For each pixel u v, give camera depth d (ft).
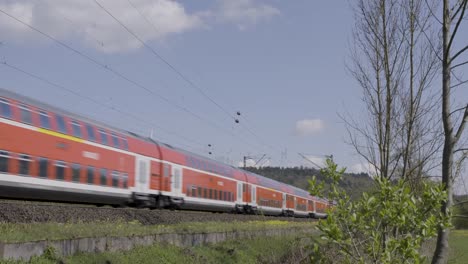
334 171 25.36
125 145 75.72
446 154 25.03
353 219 23.70
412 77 43.29
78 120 65.26
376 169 47.34
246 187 133.90
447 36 25.91
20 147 54.03
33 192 55.98
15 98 54.90
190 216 80.69
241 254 60.13
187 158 99.30
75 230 41.45
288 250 67.21
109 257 40.52
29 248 33.96
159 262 45.21
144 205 80.79
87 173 65.31
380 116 48.16
